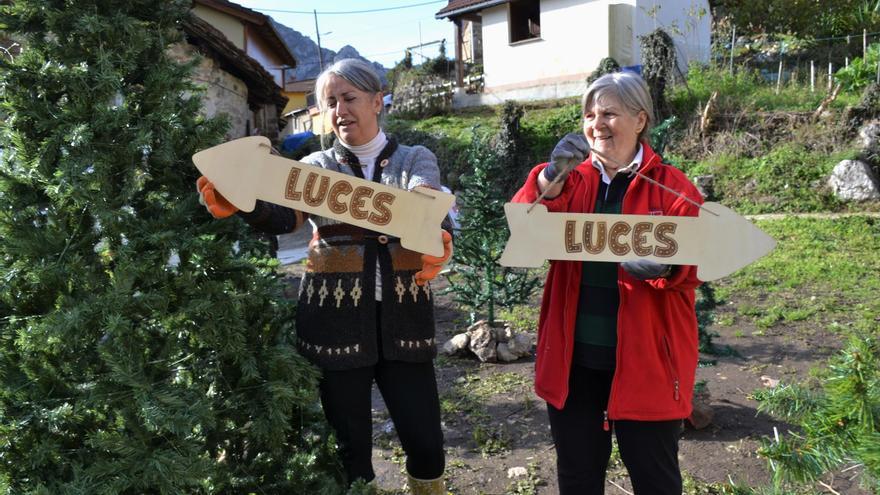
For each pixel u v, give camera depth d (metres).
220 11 16.23
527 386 4.63
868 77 14.02
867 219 10.08
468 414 4.18
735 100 13.66
